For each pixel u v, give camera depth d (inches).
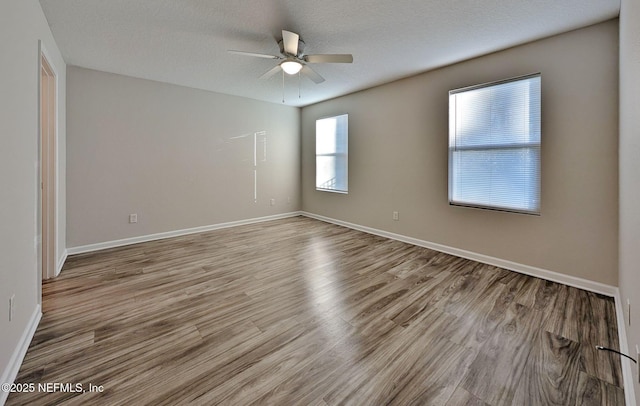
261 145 217.8
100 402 53.1
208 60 131.8
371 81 163.3
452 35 105.7
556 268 108.9
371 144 179.9
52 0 83.8
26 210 69.7
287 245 158.7
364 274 116.9
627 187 69.2
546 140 108.4
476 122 128.0
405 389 57.0
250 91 186.9
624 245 74.8
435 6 87.3
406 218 162.9
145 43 113.7
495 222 125.5
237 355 66.9
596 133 97.5
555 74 105.0
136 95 158.9
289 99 210.5
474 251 133.3
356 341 72.5
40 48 82.1
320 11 90.4
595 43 96.4
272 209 228.8
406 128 158.7
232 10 89.9
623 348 66.5
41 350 67.9
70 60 132.0
